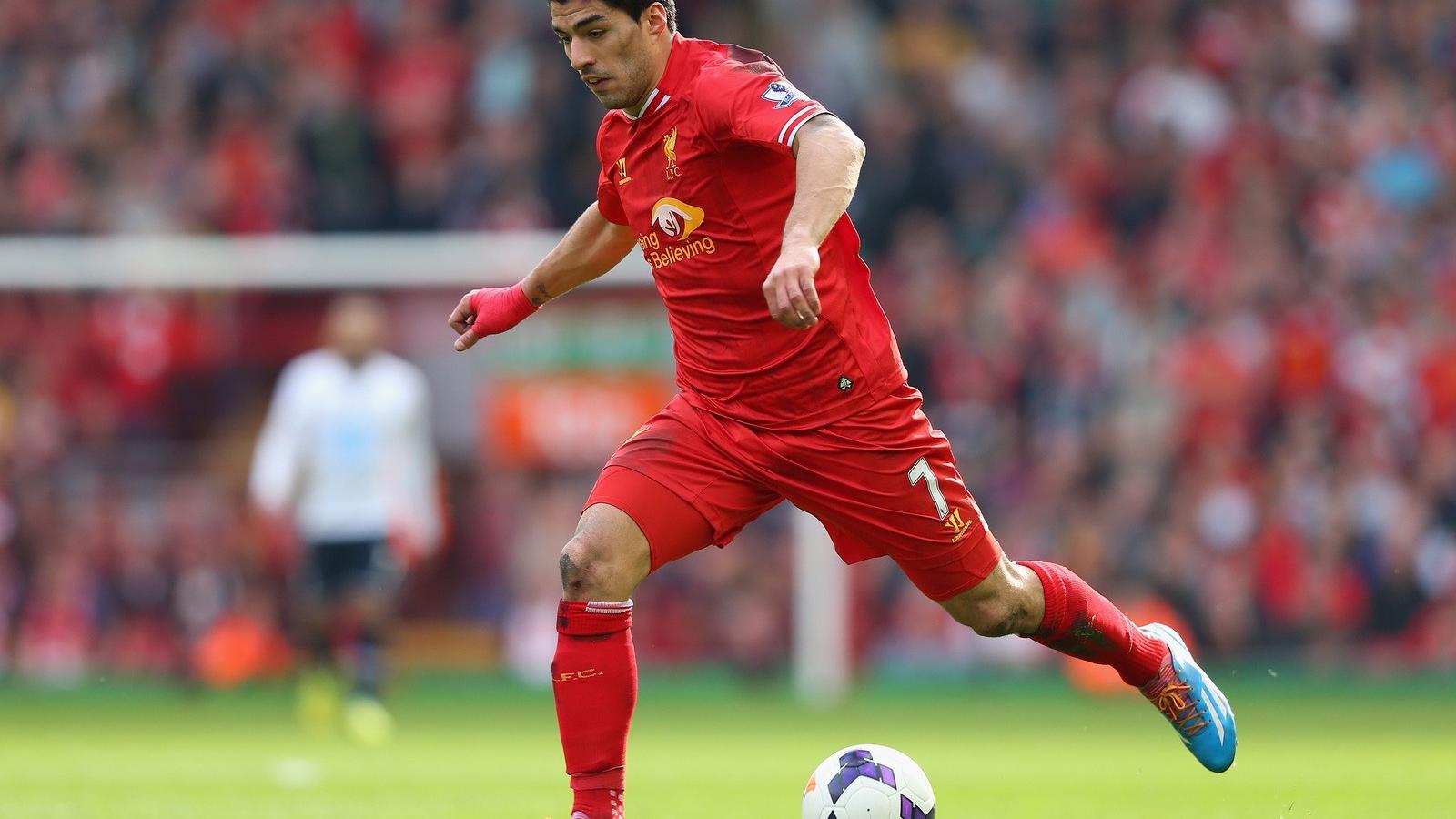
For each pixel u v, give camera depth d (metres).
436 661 58.16
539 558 58.56
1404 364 60.50
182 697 54.06
